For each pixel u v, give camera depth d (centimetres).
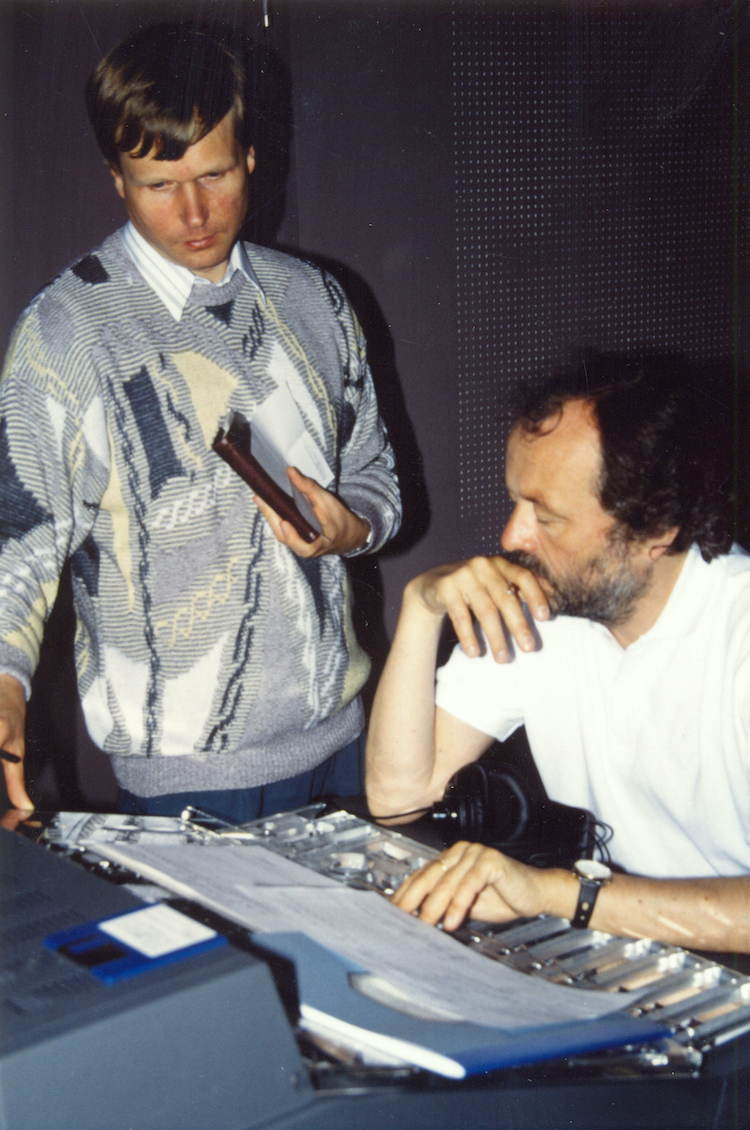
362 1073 59
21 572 122
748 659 107
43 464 126
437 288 262
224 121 132
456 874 84
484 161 261
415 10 241
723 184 297
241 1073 56
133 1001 54
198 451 138
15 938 60
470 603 114
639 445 102
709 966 75
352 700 160
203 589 139
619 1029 64
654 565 111
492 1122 59
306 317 154
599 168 278
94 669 142
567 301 283
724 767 112
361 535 151
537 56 260
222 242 137
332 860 91
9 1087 49
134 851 84
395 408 264
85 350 130
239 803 145
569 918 85
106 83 129
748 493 281
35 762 218
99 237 214
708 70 283
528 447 107
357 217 248
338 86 237
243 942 70
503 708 128
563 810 106
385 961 70
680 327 303
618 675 118
